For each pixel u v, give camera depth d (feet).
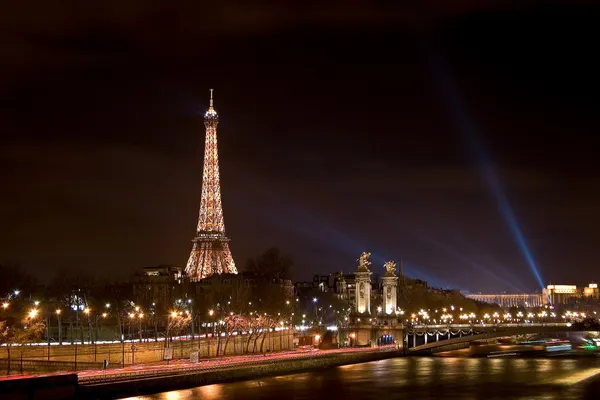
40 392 516.32
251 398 644.69
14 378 509.35
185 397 632.79
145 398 621.31
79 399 554.05
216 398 634.84
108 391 593.42
